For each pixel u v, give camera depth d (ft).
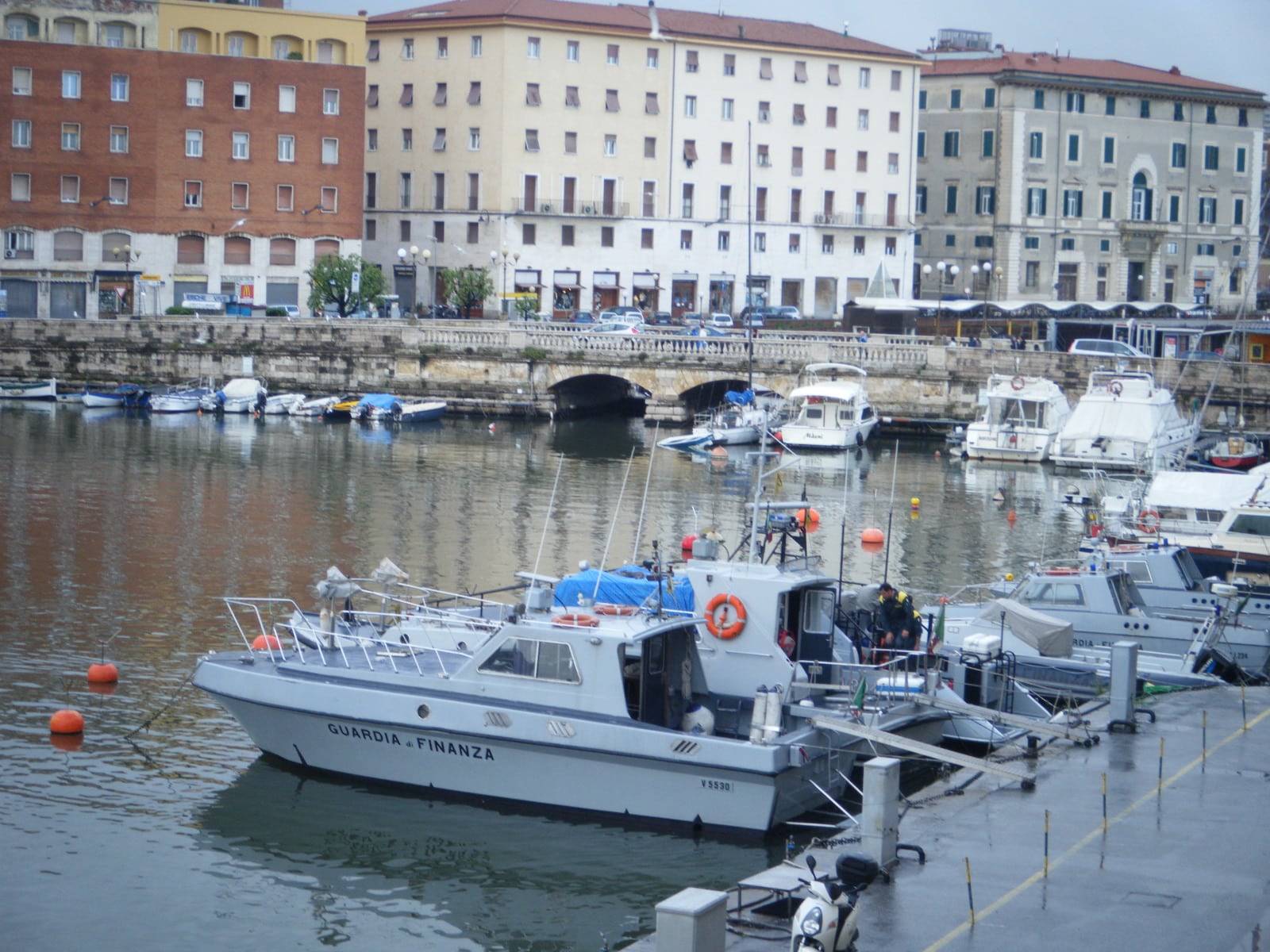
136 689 108.37
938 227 451.94
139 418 294.05
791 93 419.95
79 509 183.93
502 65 391.86
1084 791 79.00
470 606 124.77
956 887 65.16
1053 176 446.60
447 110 400.67
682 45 408.67
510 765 86.28
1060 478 244.83
